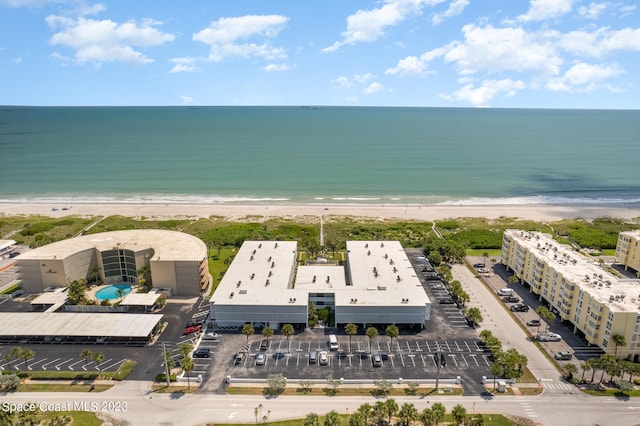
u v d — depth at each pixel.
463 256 171.50
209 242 183.88
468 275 158.12
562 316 125.00
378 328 121.06
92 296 138.75
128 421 86.06
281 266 144.25
